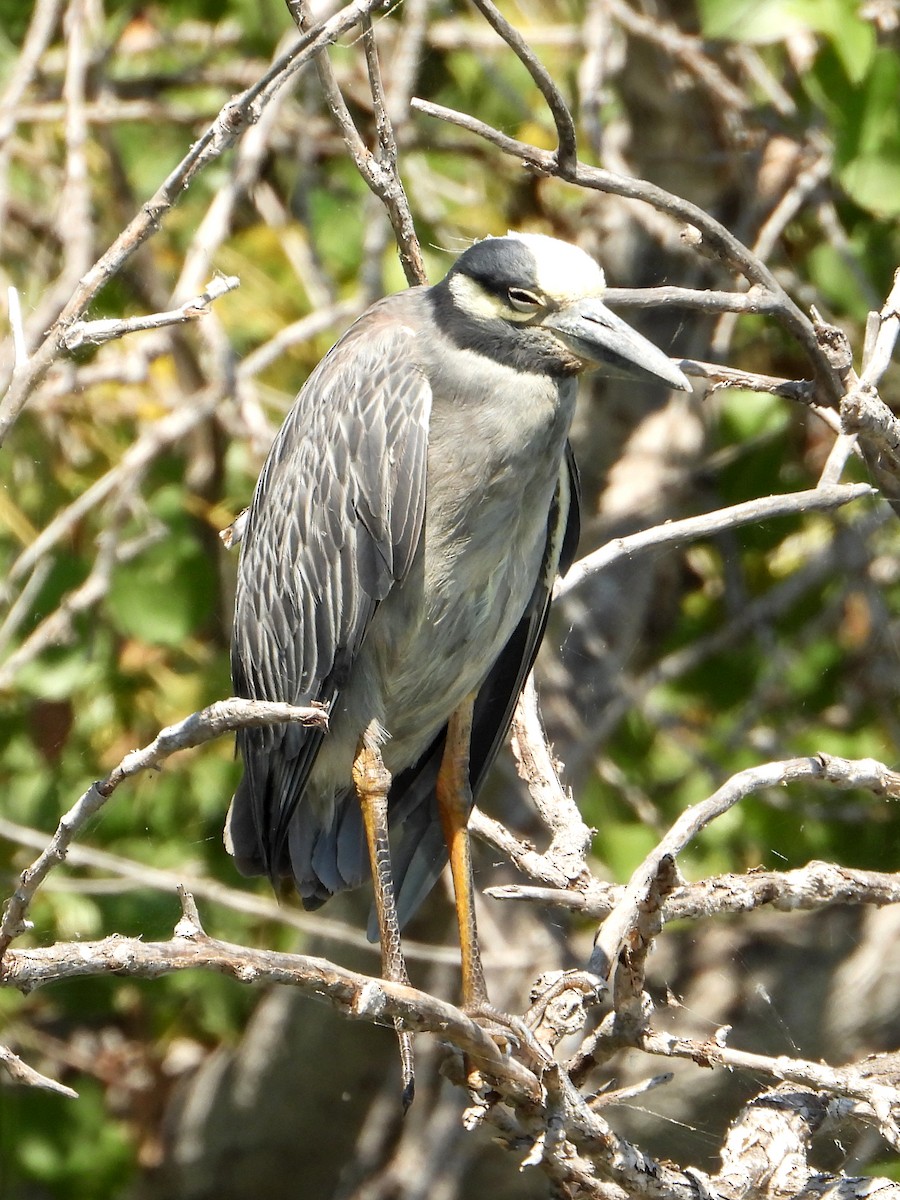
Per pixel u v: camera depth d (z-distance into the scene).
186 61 11.64
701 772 10.75
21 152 10.73
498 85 10.16
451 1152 10.38
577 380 7.08
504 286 6.87
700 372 6.61
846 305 9.63
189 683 10.51
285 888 9.89
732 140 10.06
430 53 11.42
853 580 10.52
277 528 7.50
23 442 10.23
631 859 9.91
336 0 8.91
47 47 10.78
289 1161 11.47
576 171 5.89
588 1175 5.46
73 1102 10.85
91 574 9.70
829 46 8.58
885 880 5.80
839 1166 8.84
